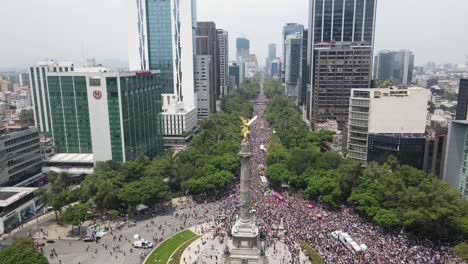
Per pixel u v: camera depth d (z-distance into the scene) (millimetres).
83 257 129875
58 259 128250
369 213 148750
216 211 170875
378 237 136375
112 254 132000
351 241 127812
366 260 118062
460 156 172750
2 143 190375
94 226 148000
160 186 173250
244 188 126250
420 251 124688
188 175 197250
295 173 195875
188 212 170625
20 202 167750
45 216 170500
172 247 136875
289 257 125312
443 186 144625
